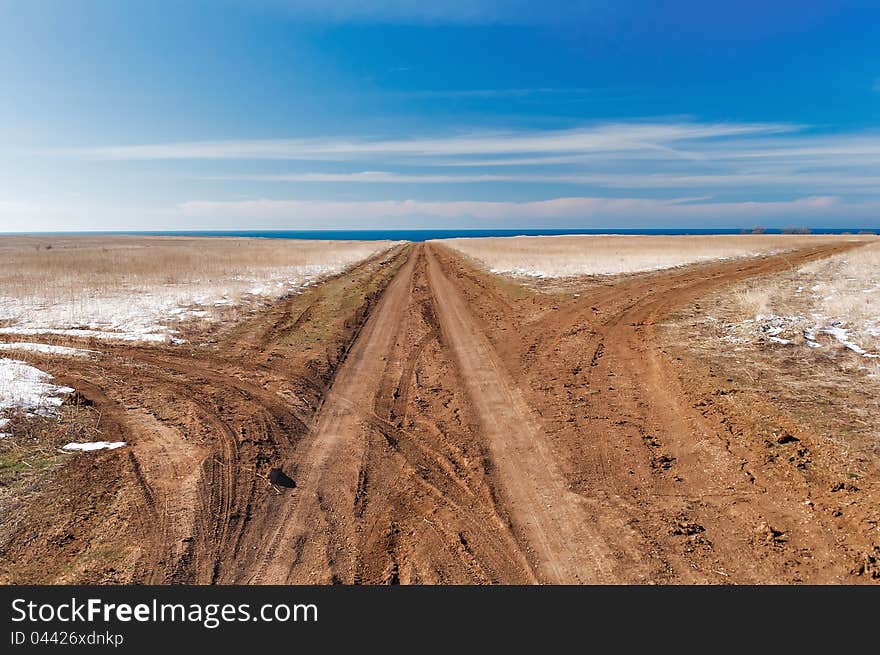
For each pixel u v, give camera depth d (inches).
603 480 265.7
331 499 252.8
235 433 322.0
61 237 4301.2
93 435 315.6
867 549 199.0
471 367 456.1
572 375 425.7
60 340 516.1
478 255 1557.6
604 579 195.5
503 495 255.3
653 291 771.4
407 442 314.7
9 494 247.3
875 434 274.1
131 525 227.3
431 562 207.2
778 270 950.4
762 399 331.9
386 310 717.3
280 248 2149.4
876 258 1015.6
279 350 510.6
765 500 237.5
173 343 522.0
